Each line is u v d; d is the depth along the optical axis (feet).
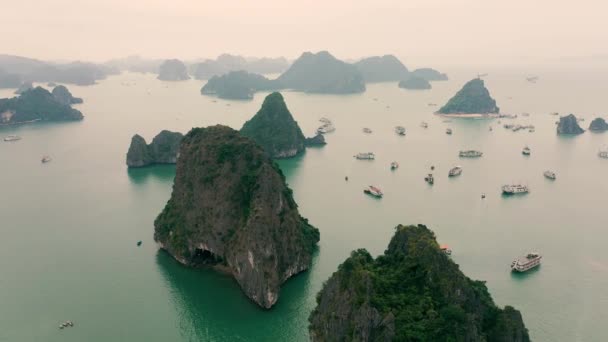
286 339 318.04
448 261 271.49
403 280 269.03
